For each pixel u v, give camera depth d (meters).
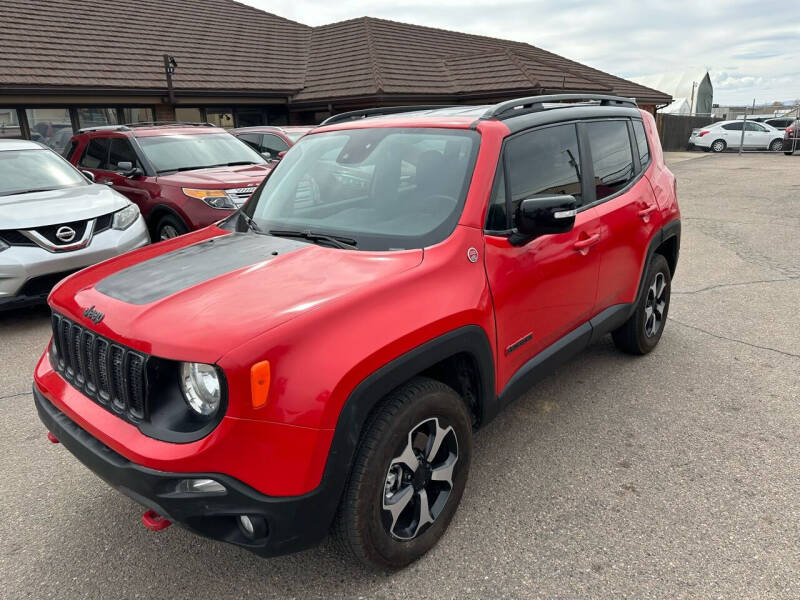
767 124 28.98
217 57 16.27
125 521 2.81
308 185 3.24
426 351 2.27
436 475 2.50
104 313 2.25
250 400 1.89
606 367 4.38
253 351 1.89
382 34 19.31
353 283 2.25
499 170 2.82
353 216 2.90
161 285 2.38
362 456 2.14
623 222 3.69
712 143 29.41
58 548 2.63
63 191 6.27
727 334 5.00
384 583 2.38
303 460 1.97
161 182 7.13
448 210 2.69
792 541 2.54
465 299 2.48
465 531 2.67
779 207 11.79
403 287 2.30
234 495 1.92
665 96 24.72
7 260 5.20
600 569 2.41
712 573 2.37
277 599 2.32
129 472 1.98
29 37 13.31
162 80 13.92
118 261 2.83
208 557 2.56
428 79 17.42
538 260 2.95
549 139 3.23
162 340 1.99
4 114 11.68
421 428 2.43
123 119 13.55
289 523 2.01
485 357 2.63
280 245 2.74
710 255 7.96
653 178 4.21
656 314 4.57
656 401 3.85
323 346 2.01
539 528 2.68
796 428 3.47
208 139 8.42
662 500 2.85
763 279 6.70
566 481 3.02
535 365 3.07
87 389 2.33
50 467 3.28
